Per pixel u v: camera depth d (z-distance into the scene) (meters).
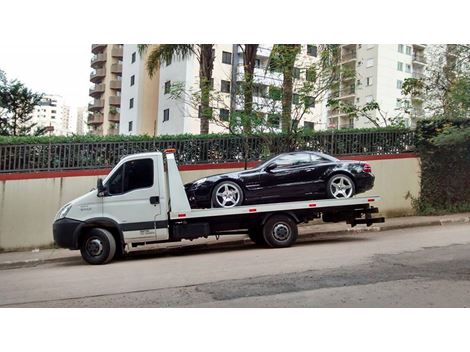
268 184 9.81
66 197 13.11
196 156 14.07
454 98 14.66
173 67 34.59
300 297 5.64
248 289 6.16
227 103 17.22
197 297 5.96
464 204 14.40
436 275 6.46
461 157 14.45
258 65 24.36
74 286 7.17
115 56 54.12
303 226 12.89
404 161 14.47
